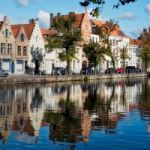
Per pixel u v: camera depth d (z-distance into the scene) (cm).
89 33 10025
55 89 5378
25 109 3186
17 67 7975
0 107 3322
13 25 8325
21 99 3975
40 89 5362
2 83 5919
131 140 1986
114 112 2995
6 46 7700
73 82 7169
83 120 2594
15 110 3123
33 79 6550
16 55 7931
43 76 6788
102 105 3478
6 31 7700
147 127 2328
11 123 2500
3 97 4175
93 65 8556
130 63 12619
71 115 2833
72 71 8894
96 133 2156
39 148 1844
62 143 1936
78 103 3634
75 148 1842
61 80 7212
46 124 2452
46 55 8669
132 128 2298
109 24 9225
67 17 7662
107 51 8856
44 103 3619
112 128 2298
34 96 4309
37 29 8456
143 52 11906
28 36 8269
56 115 2834
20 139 2027
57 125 2409
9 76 6381
